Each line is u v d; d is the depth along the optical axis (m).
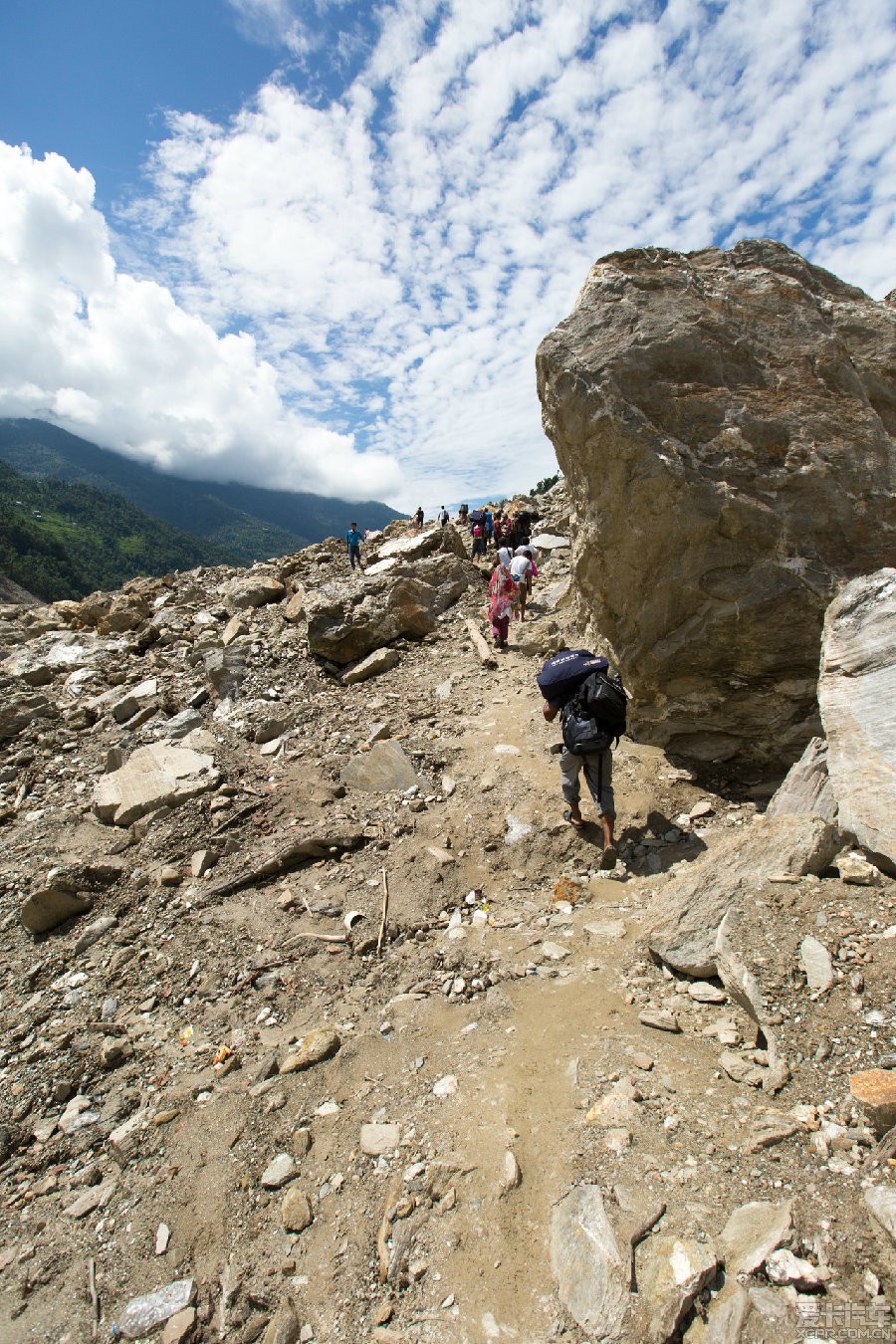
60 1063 3.62
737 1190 2.06
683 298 4.89
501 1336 1.89
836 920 2.88
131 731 7.73
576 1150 2.38
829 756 3.49
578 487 5.45
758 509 4.57
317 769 6.20
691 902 3.44
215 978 4.05
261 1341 2.10
